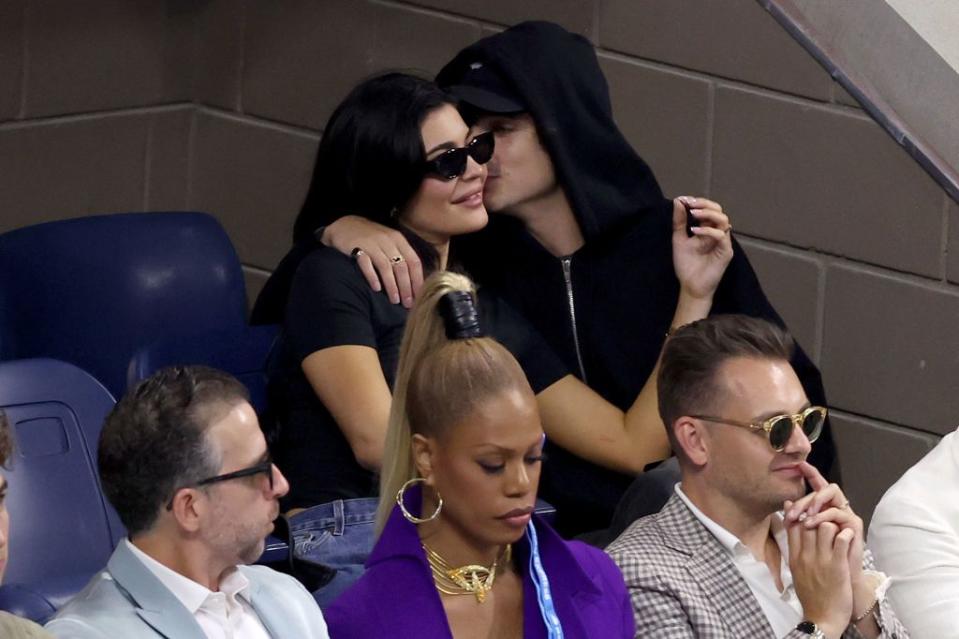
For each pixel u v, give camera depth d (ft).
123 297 46.83
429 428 26.86
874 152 49.24
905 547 35.19
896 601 35.17
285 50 57.47
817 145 50.03
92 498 36.96
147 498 27.22
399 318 39.52
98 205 56.75
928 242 48.96
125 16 56.39
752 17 50.24
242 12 57.88
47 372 37.63
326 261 39.50
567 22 52.85
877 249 49.65
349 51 56.49
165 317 47.16
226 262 48.39
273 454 39.52
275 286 43.19
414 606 27.02
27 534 35.96
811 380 45.16
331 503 37.29
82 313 46.52
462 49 49.73
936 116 27.12
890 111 27.43
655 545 30.78
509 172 44.55
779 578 31.58
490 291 44.45
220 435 27.32
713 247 44.24
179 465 27.07
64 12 54.49
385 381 38.93
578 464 43.65
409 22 55.52
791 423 30.58
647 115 52.21
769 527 32.24
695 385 31.09
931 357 49.34
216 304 47.96
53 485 36.63
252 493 27.58
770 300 51.31
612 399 44.86
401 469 27.55
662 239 45.24
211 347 41.63
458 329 27.09
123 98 56.80
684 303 44.39
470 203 40.93
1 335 45.85
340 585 35.88
